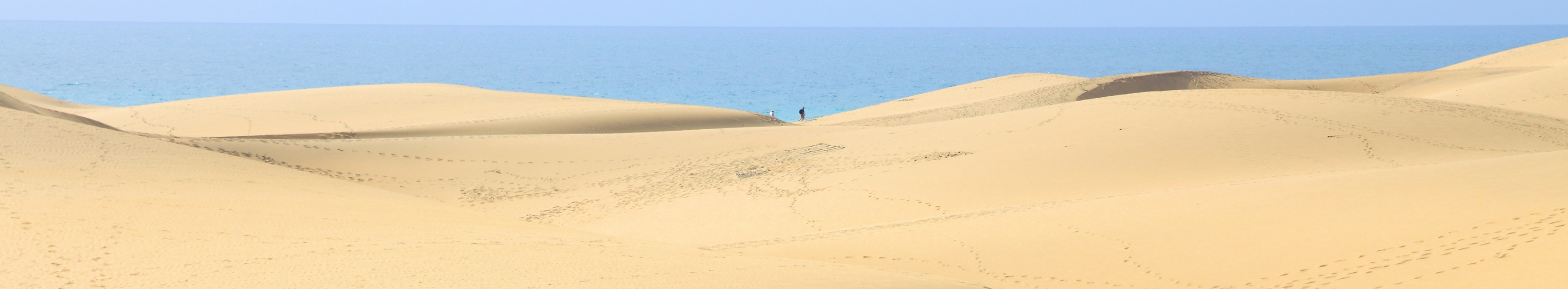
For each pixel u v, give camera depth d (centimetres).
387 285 885
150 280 908
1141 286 977
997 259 1159
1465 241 848
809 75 12369
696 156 2611
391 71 13512
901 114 4906
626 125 3975
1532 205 898
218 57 16950
